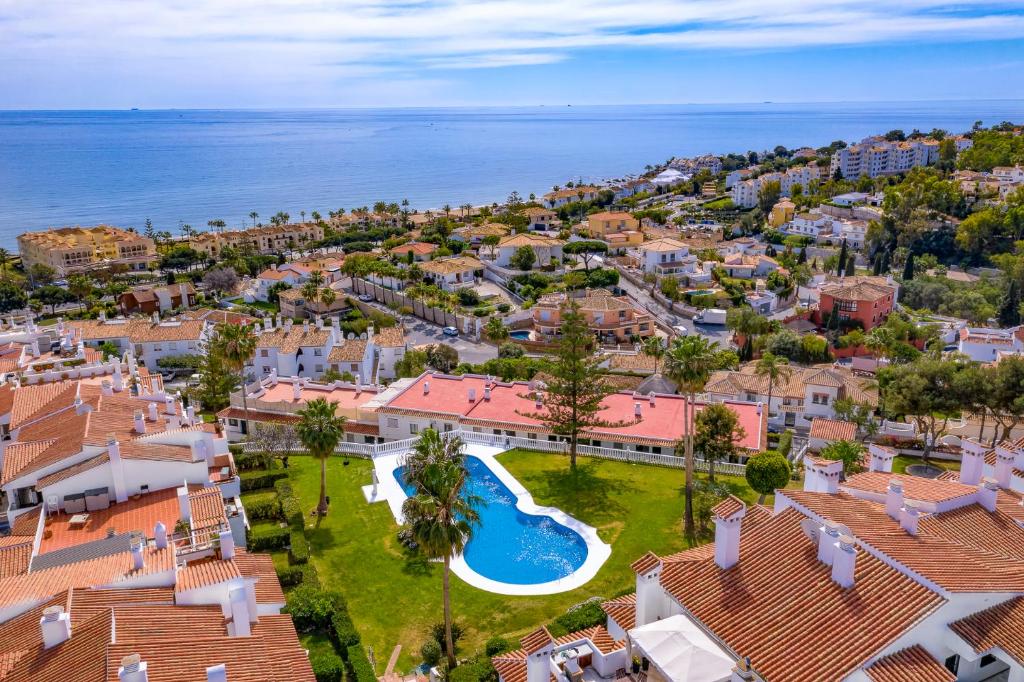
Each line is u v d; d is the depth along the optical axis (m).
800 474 65.81
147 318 137.00
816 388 91.56
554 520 55.94
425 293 166.00
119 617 30.81
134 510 48.47
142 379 77.00
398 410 74.69
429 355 115.31
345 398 81.19
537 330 143.12
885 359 119.19
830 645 23.80
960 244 182.50
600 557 50.56
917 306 158.50
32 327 97.12
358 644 40.78
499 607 45.31
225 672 26.20
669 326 151.88
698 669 23.77
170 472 51.53
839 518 29.56
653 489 61.31
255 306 179.88
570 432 65.56
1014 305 146.75
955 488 34.91
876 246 196.12
